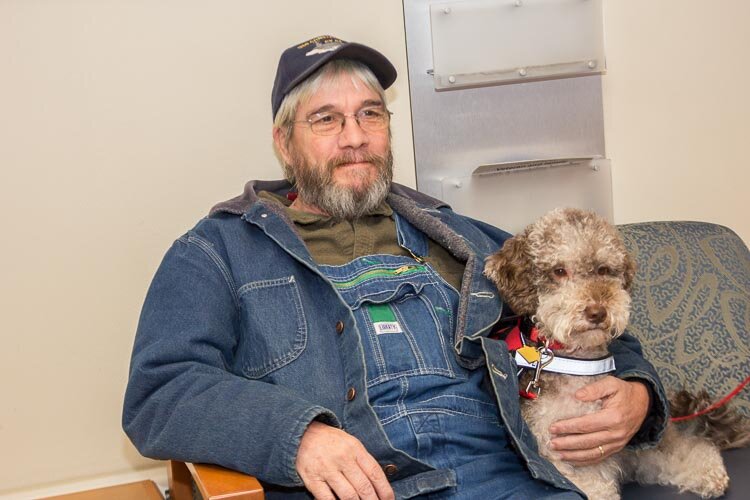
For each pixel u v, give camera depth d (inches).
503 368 82.6
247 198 93.7
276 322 82.3
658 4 124.6
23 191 101.2
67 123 102.1
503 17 116.3
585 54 119.4
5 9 98.9
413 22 114.3
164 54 105.1
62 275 103.3
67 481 105.4
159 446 72.2
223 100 108.0
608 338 83.0
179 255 85.6
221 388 72.5
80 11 101.4
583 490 80.2
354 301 84.7
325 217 94.7
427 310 87.6
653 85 126.0
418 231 96.4
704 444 88.0
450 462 79.3
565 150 121.5
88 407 105.6
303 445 67.7
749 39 128.3
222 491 63.6
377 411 79.8
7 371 102.0
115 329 105.9
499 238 104.5
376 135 95.6
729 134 129.6
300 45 97.6
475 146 117.9
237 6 107.5
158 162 106.0
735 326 101.0
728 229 110.0
